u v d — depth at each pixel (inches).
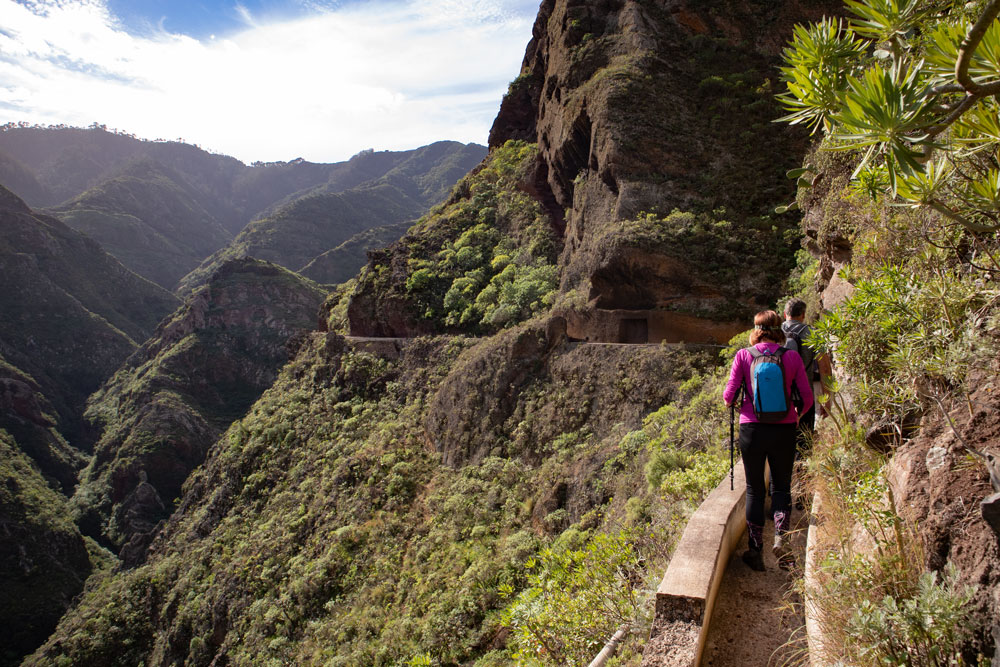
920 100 68.1
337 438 1504.7
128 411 5142.7
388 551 995.3
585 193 1334.9
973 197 80.0
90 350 6894.7
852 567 99.7
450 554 871.7
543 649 196.7
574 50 1551.4
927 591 79.1
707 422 482.6
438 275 1707.7
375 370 1601.9
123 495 4180.6
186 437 4562.0
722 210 1045.2
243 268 6441.9
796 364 160.4
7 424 4808.1
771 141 1164.5
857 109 71.8
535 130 2224.4
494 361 1106.7
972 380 98.3
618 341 975.0
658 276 970.1
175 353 5506.9
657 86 1301.7
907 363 116.0
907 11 78.1
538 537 797.2
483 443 1058.7
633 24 1437.0
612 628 186.5
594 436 876.0
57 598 3171.8
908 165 68.7
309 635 957.8
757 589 149.7
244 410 5388.8
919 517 94.7
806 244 525.7
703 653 128.1
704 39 1391.5
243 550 1389.0
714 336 904.9
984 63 64.3
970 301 112.7
